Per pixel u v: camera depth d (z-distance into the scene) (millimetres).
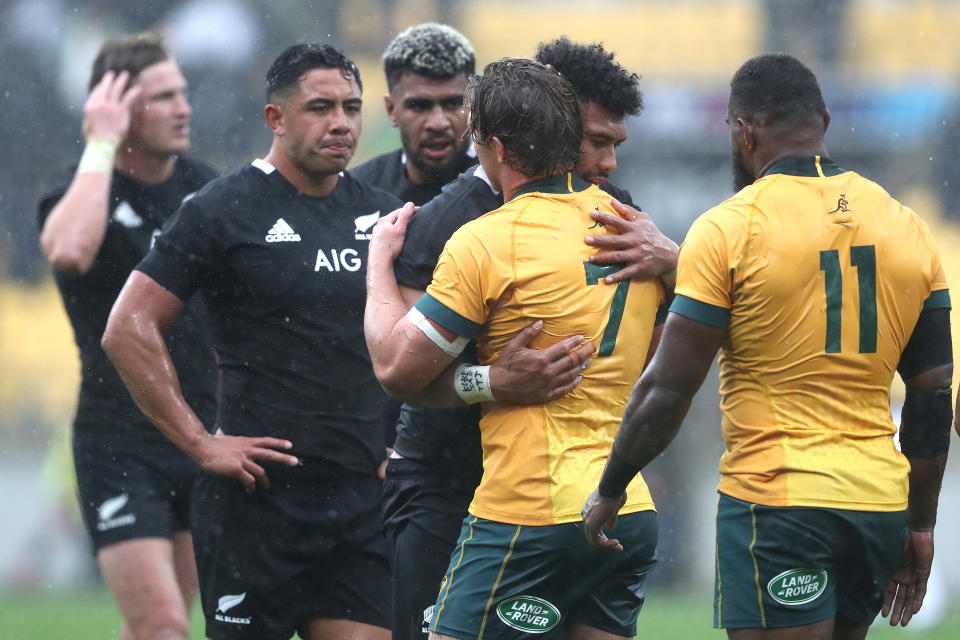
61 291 17359
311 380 15148
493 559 11414
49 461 50562
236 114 60531
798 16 66438
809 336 11195
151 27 61781
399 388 11664
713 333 11133
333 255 15328
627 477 10961
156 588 16062
